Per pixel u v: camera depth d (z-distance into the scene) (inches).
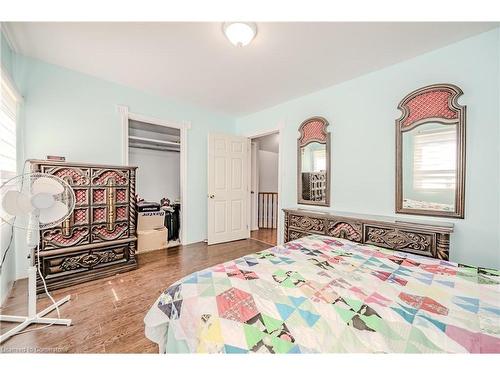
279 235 146.5
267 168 256.1
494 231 73.1
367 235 89.5
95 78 112.3
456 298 38.0
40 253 83.1
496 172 72.6
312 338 29.7
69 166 89.4
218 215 159.5
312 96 127.6
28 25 72.4
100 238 97.2
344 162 113.0
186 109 150.0
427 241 75.5
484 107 74.5
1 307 75.1
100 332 63.4
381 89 99.5
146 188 194.7
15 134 88.9
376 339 29.0
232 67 99.3
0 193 75.0
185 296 40.1
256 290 40.1
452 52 80.5
